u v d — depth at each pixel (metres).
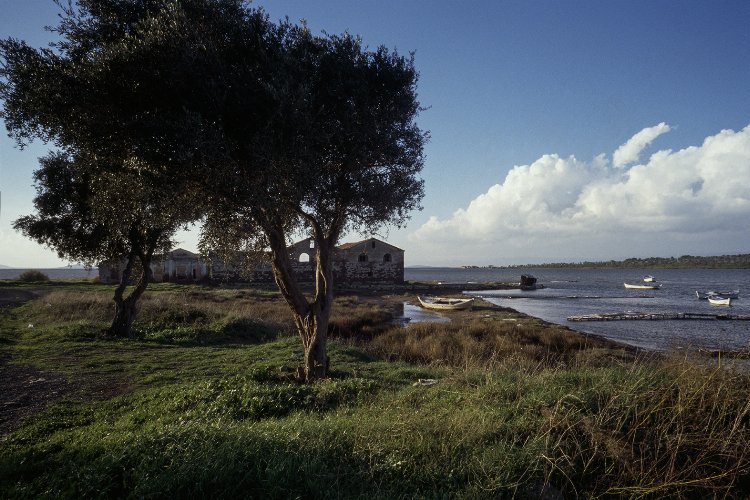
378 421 6.56
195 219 10.70
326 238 11.69
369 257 81.69
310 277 72.50
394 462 5.12
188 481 4.82
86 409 9.19
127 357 15.02
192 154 7.69
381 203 10.79
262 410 8.56
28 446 7.00
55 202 18.05
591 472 5.13
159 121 8.02
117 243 19.22
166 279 67.56
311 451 5.40
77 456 6.21
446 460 5.15
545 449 5.16
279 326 25.56
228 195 9.09
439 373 12.88
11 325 21.97
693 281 141.50
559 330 27.91
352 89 9.90
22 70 8.32
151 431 6.61
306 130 9.09
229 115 8.72
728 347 22.50
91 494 5.03
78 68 8.32
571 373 8.38
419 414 6.65
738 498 4.98
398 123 11.23
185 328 20.98
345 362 14.66
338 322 29.59
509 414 6.47
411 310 47.06
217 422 6.99
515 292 84.62
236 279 69.31
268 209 9.05
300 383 11.34
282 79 8.73
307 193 9.45
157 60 8.35
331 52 10.27
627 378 7.38
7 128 8.88
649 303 59.94
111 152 8.67
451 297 61.75
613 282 139.25
